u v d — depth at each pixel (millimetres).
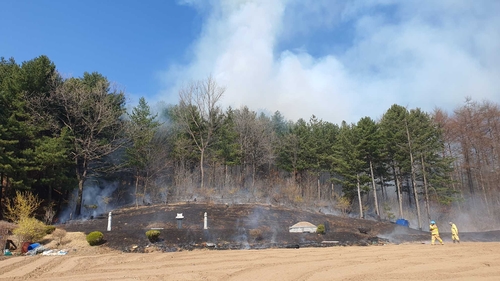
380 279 10117
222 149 42062
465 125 43906
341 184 42375
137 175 34656
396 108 43469
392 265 12367
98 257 14586
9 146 23172
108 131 32312
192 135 41000
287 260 13672
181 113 43531
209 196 32719
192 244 18141
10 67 30719
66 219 25953
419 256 14492
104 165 34031
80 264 12953
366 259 13797
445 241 23719
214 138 43062
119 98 34188
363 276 10531
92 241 17141
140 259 14156
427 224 36844
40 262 13273
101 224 22422
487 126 42812
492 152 41469
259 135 45625
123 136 34031
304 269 11727
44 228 17844
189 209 27188
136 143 33781
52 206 25469
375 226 27469
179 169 37531
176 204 29938
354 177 36688
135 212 26641
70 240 17844
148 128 36906
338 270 11508
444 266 12094
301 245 19516
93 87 31953
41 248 16344
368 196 44906
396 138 38875
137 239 18234
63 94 28703
